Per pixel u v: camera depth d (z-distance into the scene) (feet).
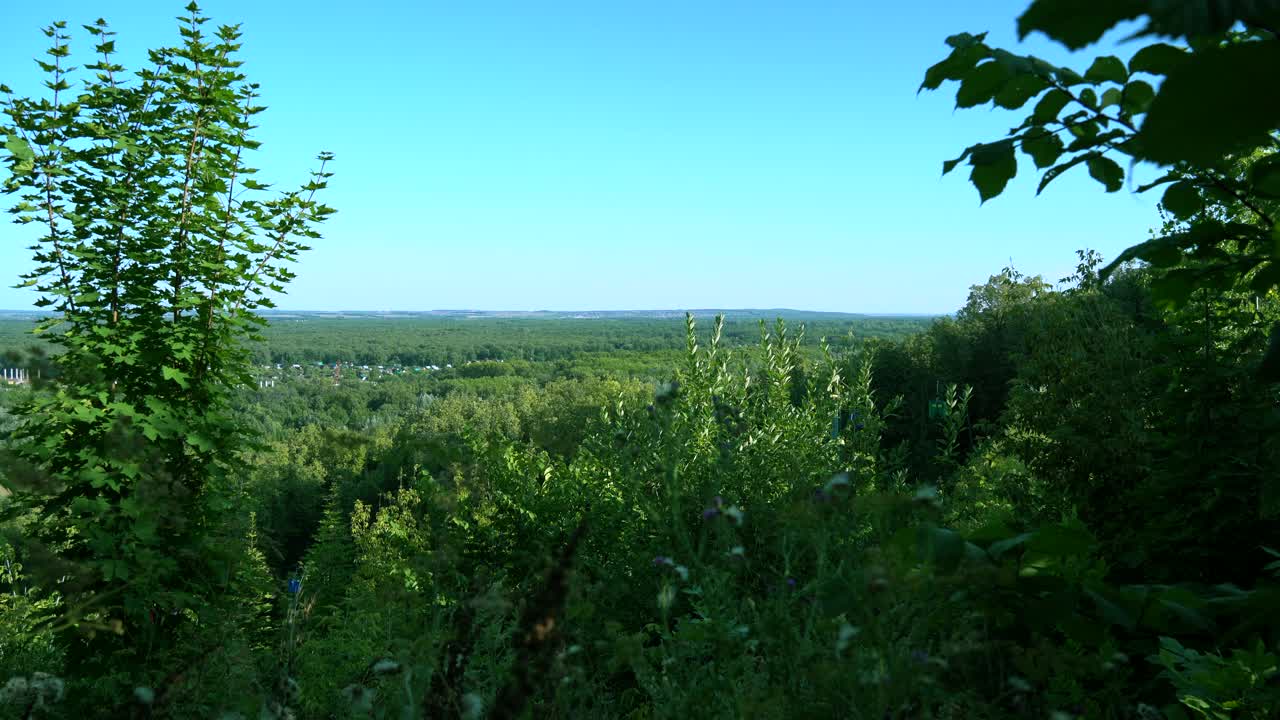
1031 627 5.61
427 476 9.70
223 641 9.52
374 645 11.00
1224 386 10.27
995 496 15.76
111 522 15.65
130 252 20.40
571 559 4.88
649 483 14.65
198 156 21.57
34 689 7.09
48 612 15.76
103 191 20.13
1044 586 5.71
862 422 22.18
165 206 20.74
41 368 17.12
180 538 16.65
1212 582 9.38
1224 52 2.10
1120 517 11.64
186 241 21.34
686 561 7.22
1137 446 11.99
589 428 25.54
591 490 21.08
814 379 24.81
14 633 16.08
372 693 7.43
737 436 9.32
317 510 119.44
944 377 110.01
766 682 6.04
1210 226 5.34
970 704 5.03
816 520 5.87
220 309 21.81
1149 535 9.87
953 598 5.55
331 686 10.44
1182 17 1.84
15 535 17.11
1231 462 9.46
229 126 21.99
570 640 6.74
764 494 16.48
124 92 20.85
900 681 4.66
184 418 19.77
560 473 23.11
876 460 21.67
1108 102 5.22
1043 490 13.79
